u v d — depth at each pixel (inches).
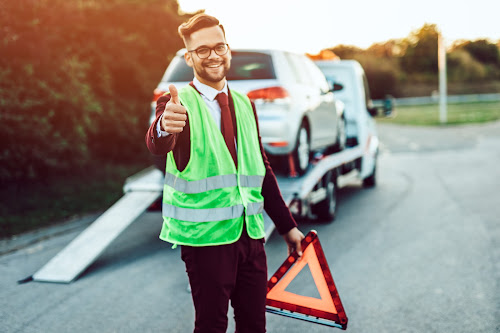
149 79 575.2
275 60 256.2
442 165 555.8
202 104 93.4
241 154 96.1
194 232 91.6
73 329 154.0
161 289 189.6
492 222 284.5
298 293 181.0
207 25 93.2
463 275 197.0
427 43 2623.0
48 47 380.8
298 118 256.5
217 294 91.5
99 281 199.9
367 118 409.4
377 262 216.5
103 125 530.6
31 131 358.9
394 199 369.7
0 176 356.8
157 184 258.4
